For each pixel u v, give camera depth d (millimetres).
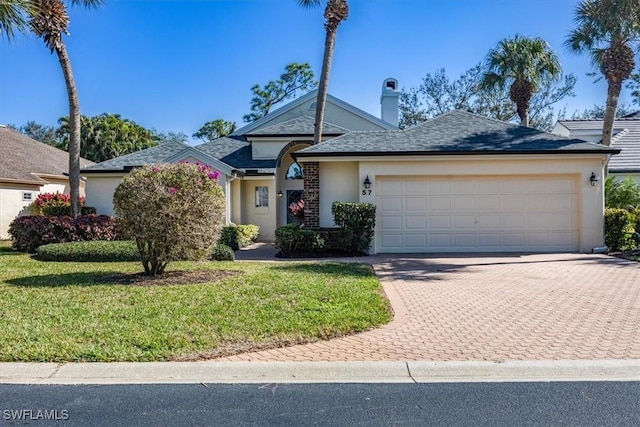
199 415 3977
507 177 15188
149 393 4414
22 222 15828
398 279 10125
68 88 16656
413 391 4445
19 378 4730
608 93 17766
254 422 3848
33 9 12703
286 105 26688
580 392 4387
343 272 10625
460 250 15273
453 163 15023
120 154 35906
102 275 10211
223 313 6789
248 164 21828
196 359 5148
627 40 17672
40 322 6320
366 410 4055
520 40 23859
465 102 39188
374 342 5734
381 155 15023
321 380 4727
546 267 11781
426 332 6117
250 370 4930
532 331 6129
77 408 4102
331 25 18594
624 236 15055
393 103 27188
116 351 5254
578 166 14805
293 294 8055
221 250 13672
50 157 28641
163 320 6418
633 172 20781
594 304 7598
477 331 6152
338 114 26016
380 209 15352
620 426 3738
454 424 3791
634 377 4719
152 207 9406
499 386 4539
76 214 16953
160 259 10016
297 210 19172
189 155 18344
